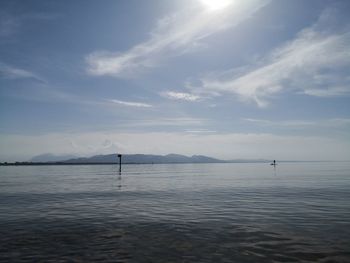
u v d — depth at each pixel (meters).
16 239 14.70
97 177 80.00
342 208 23.34
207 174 92.81
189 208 24.39
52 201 30.08
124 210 23.69
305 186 44.34
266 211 22.30
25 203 28.61
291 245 13.21
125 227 17.25
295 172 96.62
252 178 67.12
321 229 16.17
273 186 45.25
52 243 13.93
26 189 44.41
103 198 32.34
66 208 25.12
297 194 33.81
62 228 17.11
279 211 22.20
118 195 35.25
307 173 88.81
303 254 11.97
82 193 37.94
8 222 19.08
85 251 12.65
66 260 11.55
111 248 13.05
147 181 61.47
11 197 33.81
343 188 40.56
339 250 12.42
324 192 35.59
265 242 13.74
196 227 17.08
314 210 22.45
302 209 22.98
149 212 22.55
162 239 14.48
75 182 60.06
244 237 14.70
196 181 59.78
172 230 16.38
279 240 14.05
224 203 27.22
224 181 58.75
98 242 14.04
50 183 57.50
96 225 17.88
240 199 30.00
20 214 22.19
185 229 16.59
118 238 14.75
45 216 21.23
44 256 12.05
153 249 12.84
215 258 11.61
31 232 16.17
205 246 13.21
